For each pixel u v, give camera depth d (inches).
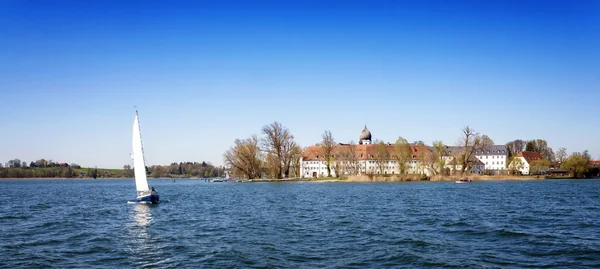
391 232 1546.5
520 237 1429.6
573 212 2135.8
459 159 6584.6
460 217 1946.4
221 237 1489.9
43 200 3442.4
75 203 3070.9
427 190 4072.3
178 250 1289.4
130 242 1425.9
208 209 2455.7
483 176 6496.1
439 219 1877.5
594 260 1131.3
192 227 1737.2
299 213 2169.0
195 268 1088.8
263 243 1369.3
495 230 1561.3
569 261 1123.3
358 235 1492.4
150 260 1176.8
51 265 1138.0
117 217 2126.0
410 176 6161.4
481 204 2583.7
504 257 1167.6
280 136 6678.2
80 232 1643.7
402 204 2608.3
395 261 1136.2
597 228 1615.4
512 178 6574.8
